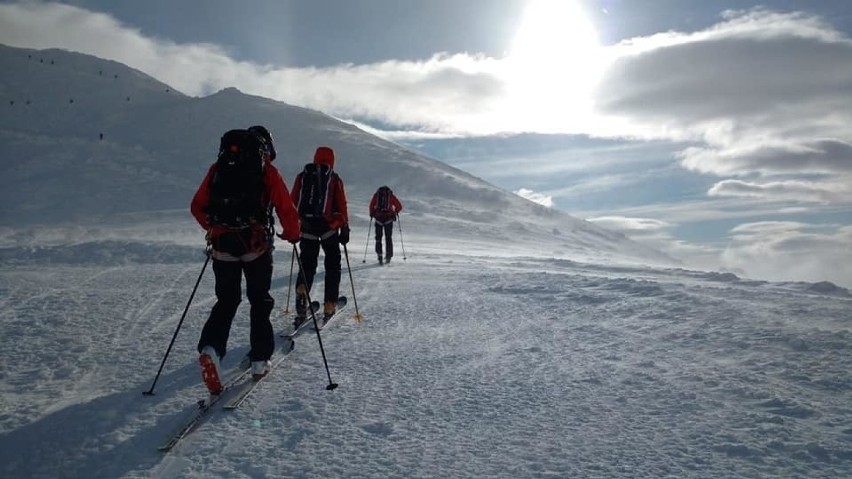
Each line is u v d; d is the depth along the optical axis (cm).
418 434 384
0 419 419
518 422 400
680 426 387
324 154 762
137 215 4431
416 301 870
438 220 5056
